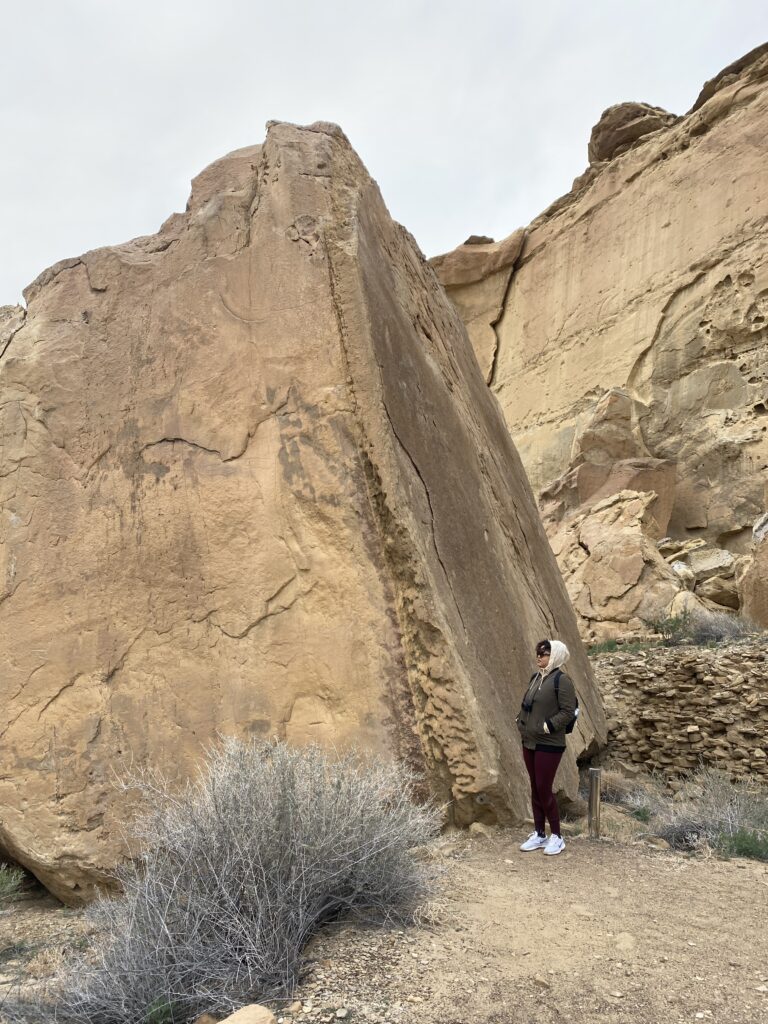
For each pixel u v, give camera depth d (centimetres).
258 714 571
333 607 579
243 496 612
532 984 327
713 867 526
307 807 391
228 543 607
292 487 604
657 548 1911
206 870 369
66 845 549
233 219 686
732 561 1809
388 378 639
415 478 636
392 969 337
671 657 1177
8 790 576
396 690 559
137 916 354
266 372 632
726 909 434
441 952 356
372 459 599
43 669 606
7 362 696
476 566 706
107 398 666
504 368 3216
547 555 1134
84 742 580
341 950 353
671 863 530
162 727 579
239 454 623
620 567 1736
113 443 653
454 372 916
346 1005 304
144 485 635
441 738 552
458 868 483
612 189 2842
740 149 2380
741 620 1456
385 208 841
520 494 1079
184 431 638
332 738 557
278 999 310
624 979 335
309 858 372
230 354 645
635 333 2575
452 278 3400
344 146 752
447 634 569
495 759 562
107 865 541
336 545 587
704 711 1028
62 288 722
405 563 580
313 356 624
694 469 2172
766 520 1719
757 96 2420
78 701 593
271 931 342
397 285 775
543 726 534
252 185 698
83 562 629
